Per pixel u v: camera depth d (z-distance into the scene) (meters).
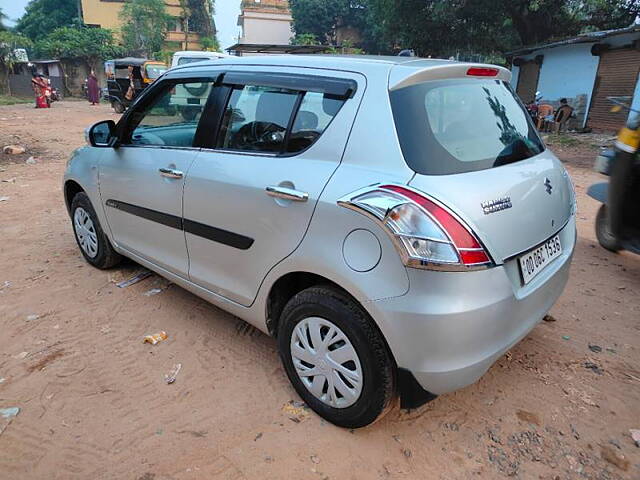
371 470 2.26
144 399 2.71
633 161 3.82
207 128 3.00
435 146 2.17
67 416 2.58
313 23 45.03
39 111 21.36
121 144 3.67
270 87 2.71
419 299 2.01
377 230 2.07
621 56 14.82
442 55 23.08
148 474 2.23
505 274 2.16
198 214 2.95
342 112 2.36
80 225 4.34
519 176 2.39
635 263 4.72
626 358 3.14
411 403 2.25
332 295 2.32
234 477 2.21
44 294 3.89
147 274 4.27
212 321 3.52
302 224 2.35
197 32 55.72
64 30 41.72
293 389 2.79
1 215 5.96
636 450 2.41
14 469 2.25
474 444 2.43
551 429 2.53
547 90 18.00
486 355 2.16
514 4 19.39
